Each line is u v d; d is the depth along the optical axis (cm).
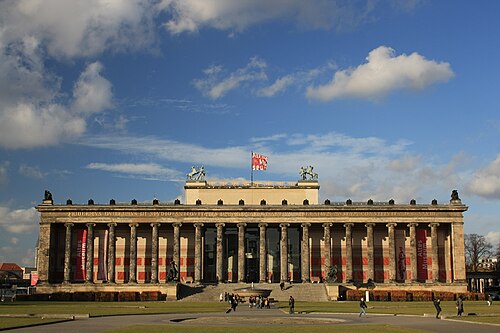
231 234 18225
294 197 18538
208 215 17162
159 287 16638
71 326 7075
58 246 17588
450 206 17088
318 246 17938
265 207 17125
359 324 7469
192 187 18488
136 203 17375
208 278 18062
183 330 6425
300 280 17850
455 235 17038
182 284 16050
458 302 9225
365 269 17712
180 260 17825
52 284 16700
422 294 15062
